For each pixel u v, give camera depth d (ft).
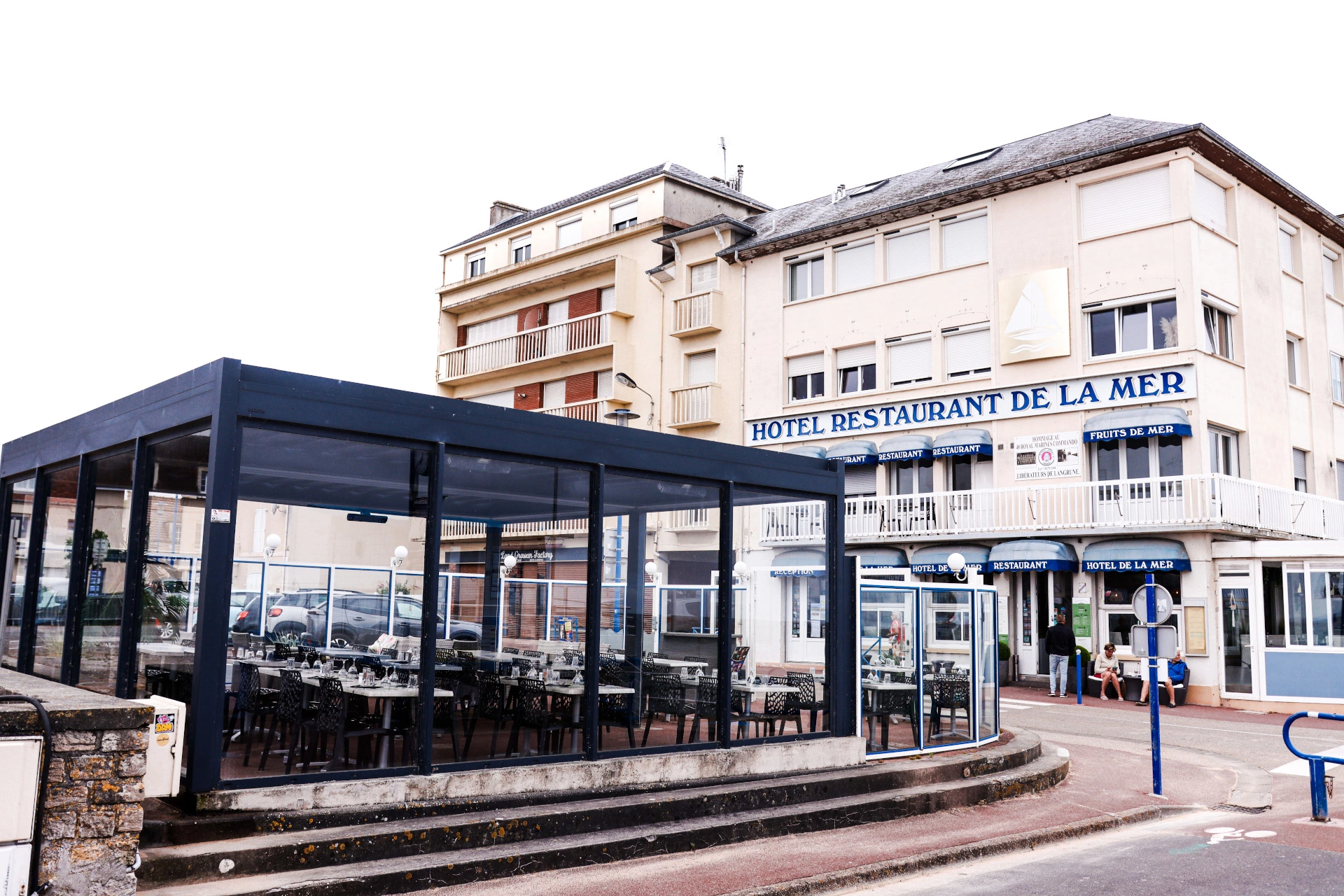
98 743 17.61
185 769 21.81
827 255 93.66
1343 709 62.34
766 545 35.78
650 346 106.42
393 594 27.68
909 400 86.53
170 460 25.55
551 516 29.86
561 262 116.88
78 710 17.37
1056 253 78.95
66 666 29.58
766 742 31.63
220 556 22.12
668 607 31.71
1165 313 73.72
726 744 30.55
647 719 29.48
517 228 123.24
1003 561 75.87
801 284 96.73
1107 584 74.59
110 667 26.91
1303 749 46.42
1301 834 28.99
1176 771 40.40
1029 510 77.66
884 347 88.99
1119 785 36.86
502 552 31.19
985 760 34.94
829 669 33.45
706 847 26.05
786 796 29.17
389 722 24.68
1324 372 88.28
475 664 27.43
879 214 88.53
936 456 84.17
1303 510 76.59
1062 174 78.79
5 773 16.39
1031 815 31.14
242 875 20.22
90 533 29.68
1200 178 75.51
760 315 98.32
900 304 88.02
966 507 81.56
